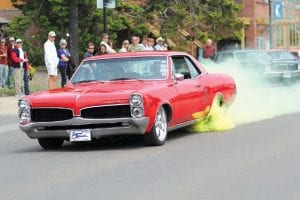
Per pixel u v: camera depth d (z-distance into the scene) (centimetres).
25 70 2552
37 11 3656
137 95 1198
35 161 1154
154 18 3900
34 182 959
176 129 1455
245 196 827
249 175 954
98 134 1213
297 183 895
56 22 3634
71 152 1242
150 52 1391
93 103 1205
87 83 1348
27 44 3884
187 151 1187
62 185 927
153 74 1347
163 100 1259
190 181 923
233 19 4141
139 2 4162
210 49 3089
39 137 1256
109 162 1102
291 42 6425
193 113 1391
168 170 1009
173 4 3894
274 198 813
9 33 3734
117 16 3753
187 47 4003
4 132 1645
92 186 912
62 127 1228
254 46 5262
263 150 1171
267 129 1469
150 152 1191
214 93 1488
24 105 1248
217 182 912
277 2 5141
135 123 1197
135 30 3806
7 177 1009
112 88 1251
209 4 4062
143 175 975
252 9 5231
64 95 1234
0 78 2756
